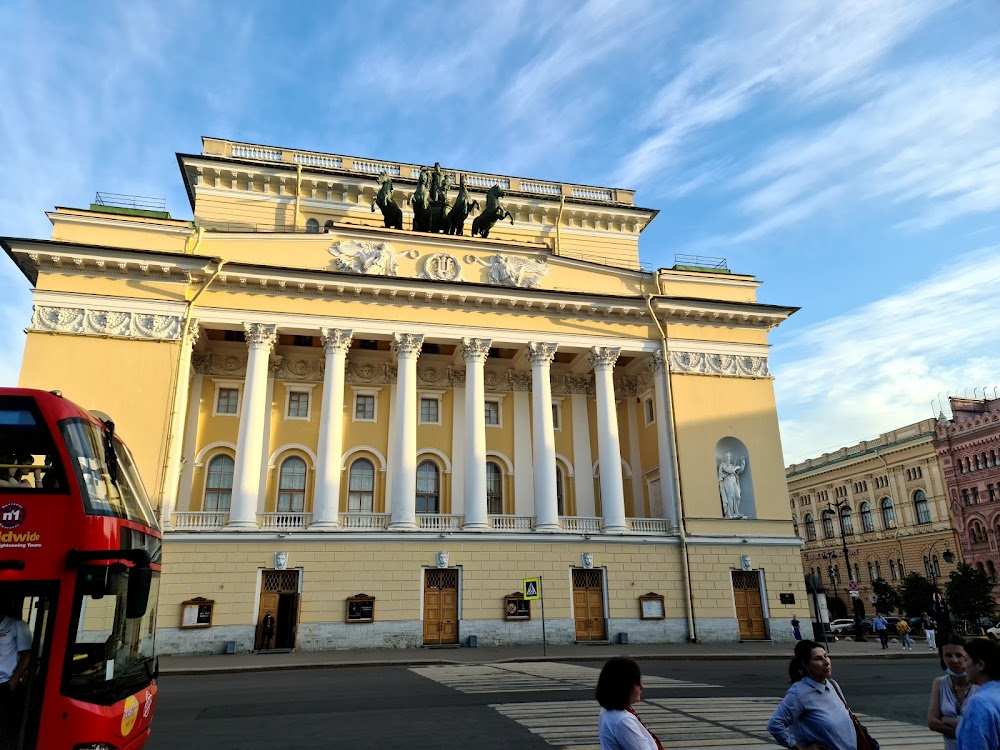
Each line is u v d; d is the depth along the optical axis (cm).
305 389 3362
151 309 2817
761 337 3522
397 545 2816
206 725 1199
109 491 788
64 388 2666
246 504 2741
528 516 3111
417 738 1077
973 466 6309
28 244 2711
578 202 3934
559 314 3316
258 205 3525
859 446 7612
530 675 1898
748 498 3284
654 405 3469
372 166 3788
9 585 685
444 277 3225
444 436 3441
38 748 638
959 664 607
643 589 3023
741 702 1445
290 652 2569
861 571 7356
